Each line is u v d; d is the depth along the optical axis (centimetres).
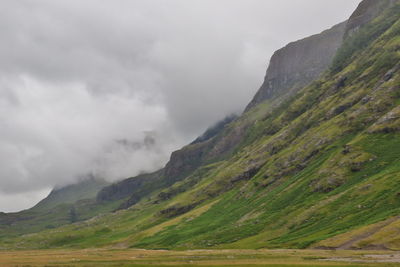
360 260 10238
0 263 11038
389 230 13300
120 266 9919
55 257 13412
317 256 11662
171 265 9938
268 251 14638
